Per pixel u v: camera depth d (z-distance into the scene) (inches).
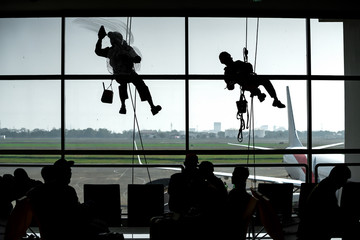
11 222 123.4
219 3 201.3
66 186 127.5
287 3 201.5
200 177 134.8
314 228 129.0
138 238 187.5
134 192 167.8
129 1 197.3
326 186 129.6
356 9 211.2
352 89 222.1
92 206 138.6
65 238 124.0
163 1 197.8
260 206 131.0
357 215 165.0
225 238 124.6
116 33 183.2
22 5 201.8
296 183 292.7
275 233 130.0
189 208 134.5
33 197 122.7
